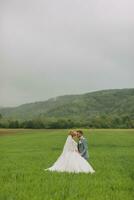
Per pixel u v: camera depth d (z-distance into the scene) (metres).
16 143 71.00
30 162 34.38
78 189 18.94
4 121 165.50
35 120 164.00
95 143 67.62
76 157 26.34
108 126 167.88
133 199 17.20
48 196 16.91
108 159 38.31
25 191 18.02
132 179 24.03
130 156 42.78
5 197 16.59
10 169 28.38
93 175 24.53
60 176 23.50
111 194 17.94
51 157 40.75
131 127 168.25
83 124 166.88
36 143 69.44
